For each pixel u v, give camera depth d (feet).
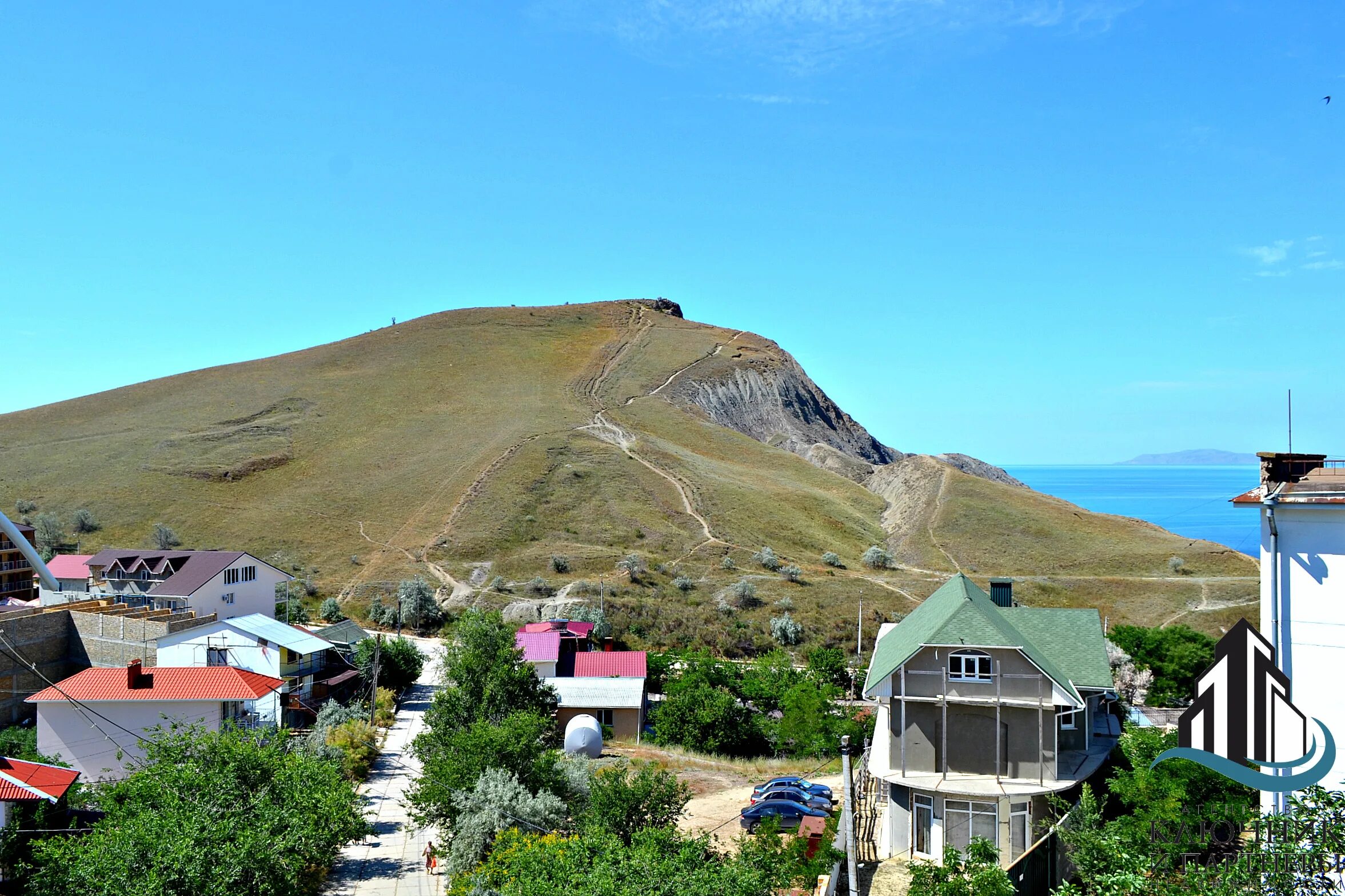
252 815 89.56
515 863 86.48
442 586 336.29
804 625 299.17
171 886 76.59
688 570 350.23
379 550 374.84
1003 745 102.53
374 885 108.47
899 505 465.06
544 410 554.05
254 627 199.31
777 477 503.20
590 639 246.68
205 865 78.54
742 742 172.96
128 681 151.02
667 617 300.81
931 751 104.63
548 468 448.24
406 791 127.44
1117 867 64.44
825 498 465.06
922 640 105.70
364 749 160.35
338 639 230.89
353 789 114.32
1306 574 62.95
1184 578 336.08
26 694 184.03
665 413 592.19
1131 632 205.67
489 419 535.60
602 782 108.37
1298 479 65.31
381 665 218.38
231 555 267.80
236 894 79.41
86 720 147.74
